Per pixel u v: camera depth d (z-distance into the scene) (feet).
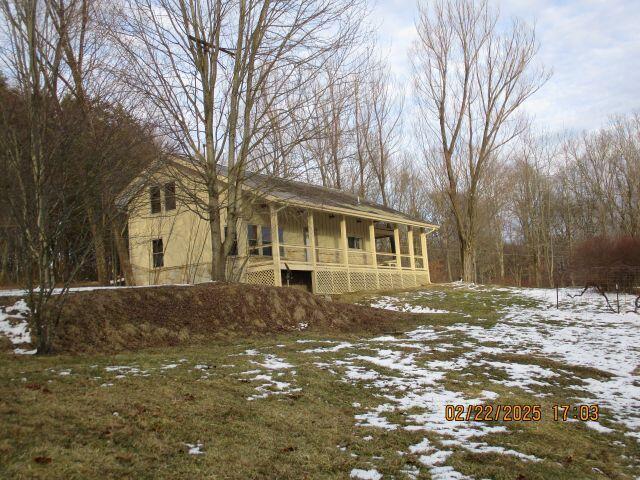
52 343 29.96
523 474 16.49
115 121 35.40
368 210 83.51
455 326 48.47
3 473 13.08
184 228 68.18
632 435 21.50
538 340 41.86
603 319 52.65
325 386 24.71
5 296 34.94
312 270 68.03
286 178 49.90
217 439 17.21
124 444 15.92
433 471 16.31
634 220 136.98
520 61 96.48
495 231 170.40
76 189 29.09
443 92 100.07
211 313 39.91
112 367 25.14
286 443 17.57
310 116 46.75
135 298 37.91
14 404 17.88
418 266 109.91
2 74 27.99
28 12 27.48
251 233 68.44
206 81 45.88
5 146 26.71
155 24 42.52
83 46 39.11
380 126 125.59
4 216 27.78
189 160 49.93
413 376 27.89
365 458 17.01
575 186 164.55
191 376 24.13
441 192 141.38
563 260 159.22
